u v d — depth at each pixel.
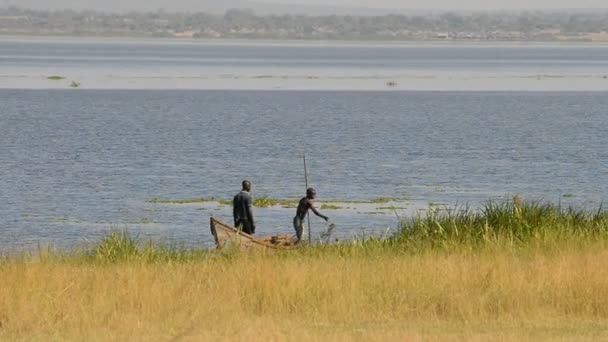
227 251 88.19
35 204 152.25
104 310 59.94
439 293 63.91
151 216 143.50
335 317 60.72
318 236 127.44
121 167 198.50
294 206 153.12
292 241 101.94
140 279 65.62
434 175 191.00
